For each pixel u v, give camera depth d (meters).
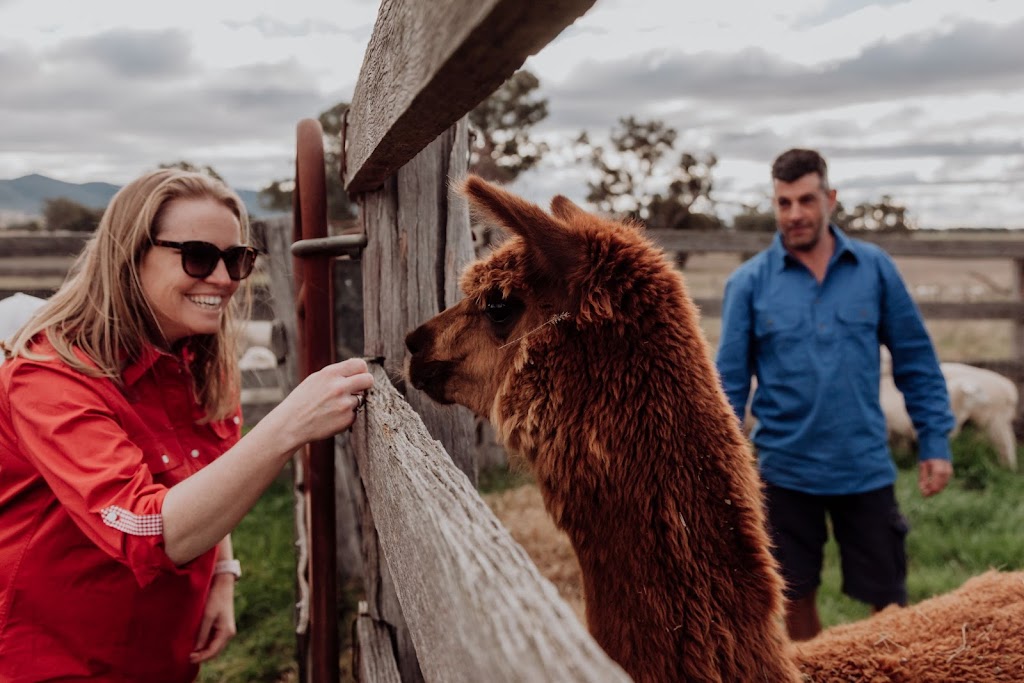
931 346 3.35
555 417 1.75
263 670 3.90
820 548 3.41
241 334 2.24
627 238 1.85
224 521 1.45
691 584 1.60
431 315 1.97
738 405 3.46
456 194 1.87
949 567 4.82
